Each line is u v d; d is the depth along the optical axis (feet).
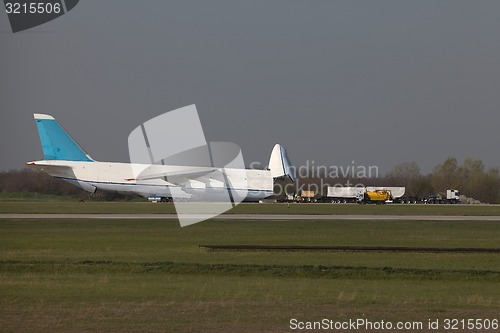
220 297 258.57
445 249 411.34
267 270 322.96
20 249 408.46
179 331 206.39
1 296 256.93
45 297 255.70
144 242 453.17
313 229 558.56
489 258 386.52
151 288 277.03
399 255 395.34
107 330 206.39
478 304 250.37
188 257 375.25
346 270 321.73
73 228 552.82
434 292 275.39
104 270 326.03
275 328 212.43
